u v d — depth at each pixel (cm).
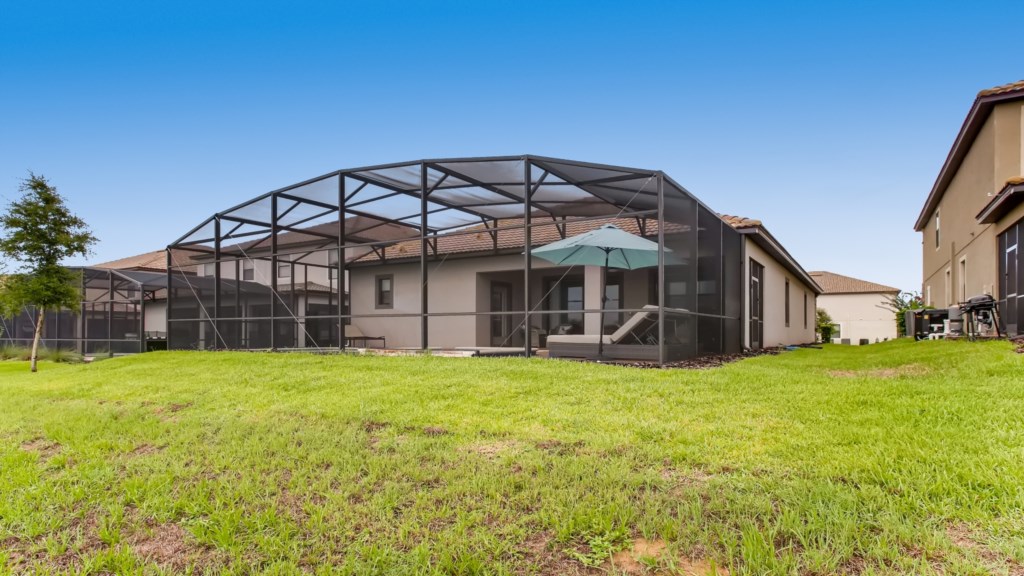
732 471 356
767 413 498
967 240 1581
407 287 1794
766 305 1783
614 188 1127
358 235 1645
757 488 322
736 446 405
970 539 252
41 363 1664
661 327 906
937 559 238
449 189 1224
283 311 1662
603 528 288
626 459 391
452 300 1719
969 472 316
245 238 1492
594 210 1369
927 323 1462
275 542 298
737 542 263
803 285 2630
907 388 569
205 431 549
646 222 1430
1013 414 431
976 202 1462
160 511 351
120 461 464
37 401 796
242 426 554
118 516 344
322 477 393
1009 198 1092
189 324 1545
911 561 235
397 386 709
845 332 4262
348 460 426
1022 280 1107
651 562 253
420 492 350
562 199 1271
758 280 1683
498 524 303
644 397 594
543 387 666
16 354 1914
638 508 307
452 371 808
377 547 285
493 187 1201
